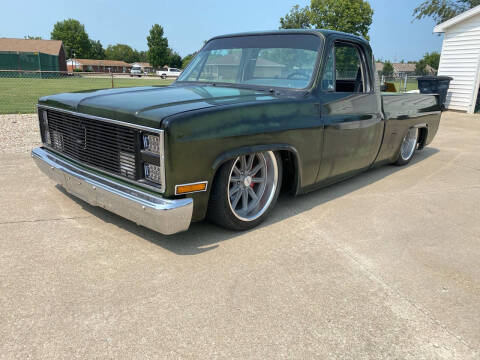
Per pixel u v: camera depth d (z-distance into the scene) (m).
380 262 2.80
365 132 4.11
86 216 3.39
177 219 2.48
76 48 106.06
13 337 1.89
